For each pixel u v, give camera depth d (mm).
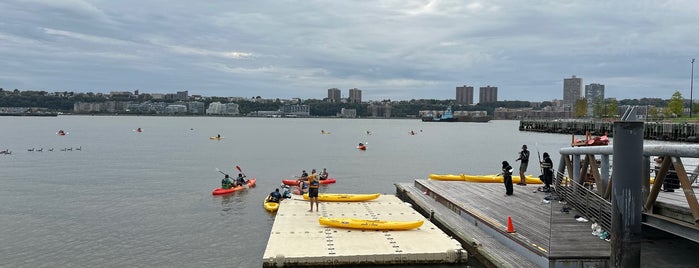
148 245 23609
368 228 22031
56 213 30250
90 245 23531
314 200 27141
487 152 85875
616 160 13438
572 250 15859
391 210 27109
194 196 36188
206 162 62188
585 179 20672
